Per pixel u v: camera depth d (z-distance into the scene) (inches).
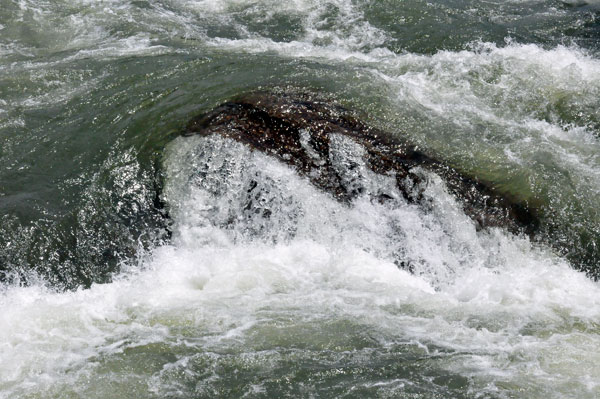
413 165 388.8
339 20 626.8
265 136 406.6
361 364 283.3
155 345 297.9
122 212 385.7
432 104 451.5
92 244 370.6
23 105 472.1
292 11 647.1
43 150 422.3
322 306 323.0
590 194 374.6
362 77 475.8
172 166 402.6
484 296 331.9
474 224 366.3
